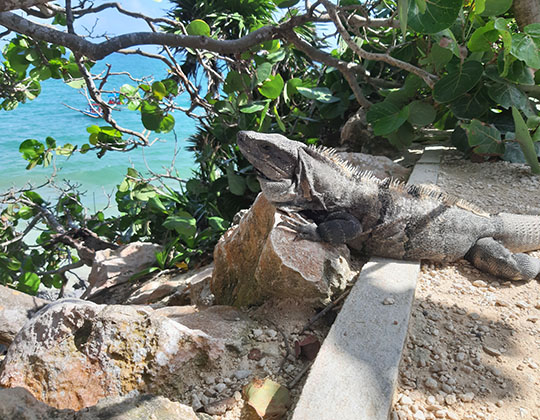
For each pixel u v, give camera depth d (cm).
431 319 45
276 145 50
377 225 53
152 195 113
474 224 56
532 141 84
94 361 37
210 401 36
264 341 43
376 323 39
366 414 29
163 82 97
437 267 56
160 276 97
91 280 101
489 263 54
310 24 142
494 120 98
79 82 96
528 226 60
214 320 45
